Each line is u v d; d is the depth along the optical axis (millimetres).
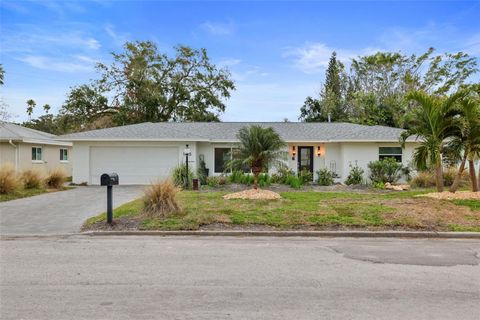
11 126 21250
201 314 3357
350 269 4832
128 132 17875
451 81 30203
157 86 30750
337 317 3301
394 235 6980
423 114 10609
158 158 17219
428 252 5785
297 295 3857
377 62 32094
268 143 11227
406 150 17062
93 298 3748
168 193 8375
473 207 8922
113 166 17234
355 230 7180
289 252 5762
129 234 7039
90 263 5070
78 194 13258
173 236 6949
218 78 33094
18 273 4602
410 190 13453
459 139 10406
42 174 14969
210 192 12570
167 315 3334
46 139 20828
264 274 4594
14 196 12219
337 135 17703
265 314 3361
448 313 3400
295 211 8492
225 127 19906
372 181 16297
